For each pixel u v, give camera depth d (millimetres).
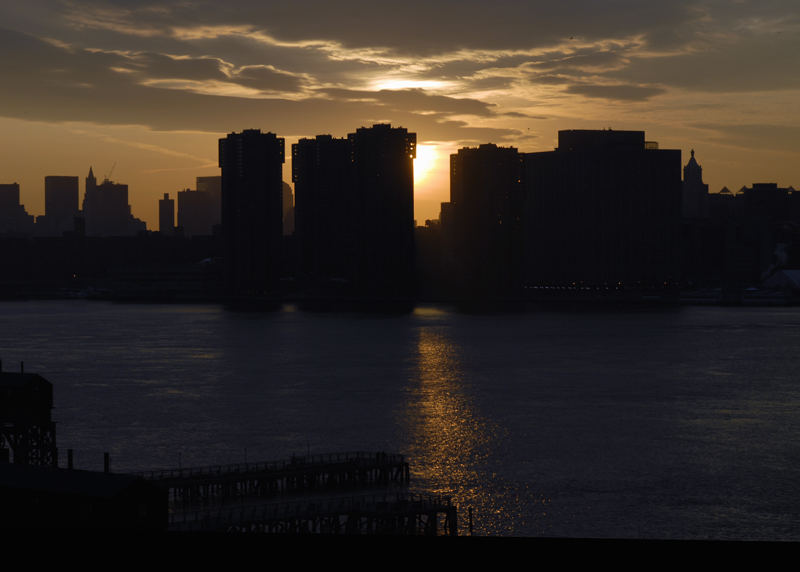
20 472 93688
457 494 150375
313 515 116875
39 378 118562
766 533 130250
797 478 162625
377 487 151875
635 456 181125
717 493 151750
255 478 139000
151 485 91250
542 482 159125
